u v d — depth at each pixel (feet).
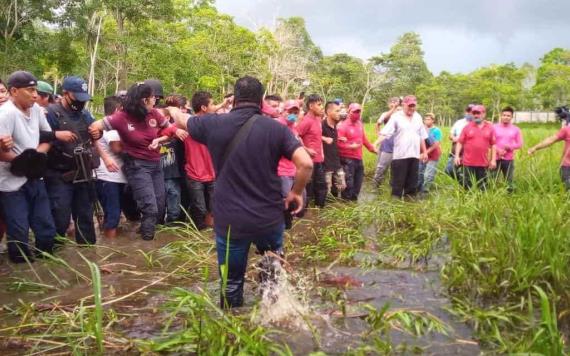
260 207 12.34
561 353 10.62
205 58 135.03
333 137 29.12
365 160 48.14
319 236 21.91
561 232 15.61
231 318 11.82
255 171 12.26
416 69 275.59
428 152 32.89
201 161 22.43
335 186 30.32
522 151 35.35
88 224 19.57
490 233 16.69
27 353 11.35
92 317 12.24
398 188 30.58
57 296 14.80
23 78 16.34
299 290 14.89
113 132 20.68
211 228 22.90
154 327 12.64
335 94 239.71
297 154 12.17
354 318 13.02
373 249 19.74
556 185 22.86
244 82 12.61
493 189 23.48
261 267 13.34
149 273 16.70
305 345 11.57
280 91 167.73
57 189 18.56
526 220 16.87
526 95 264.93
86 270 17.06
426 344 11.70
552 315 12.95
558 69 244.83
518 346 11.18
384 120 36.47
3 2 93.61
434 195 26.66
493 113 265.34
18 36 99.45
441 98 257.55
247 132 12.26
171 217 23.15
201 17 140.87
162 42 121.70
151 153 20.59
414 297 14.69
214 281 15.84
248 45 142.51
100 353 10.74
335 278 16.34
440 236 19.92
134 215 23.89
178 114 13.48
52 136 17.71
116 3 104.12
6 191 16.76
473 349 11.50
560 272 14.21
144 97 19.69
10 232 17.08
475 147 29.78
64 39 101.86
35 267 17.26
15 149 16.78
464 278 15.16
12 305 14.16
